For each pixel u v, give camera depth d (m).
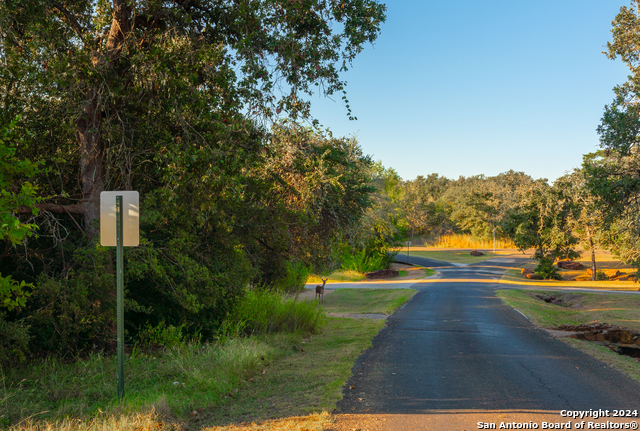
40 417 5.55
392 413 5.69
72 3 10.17
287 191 15.09
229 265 12.87
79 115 9.51
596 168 19.53
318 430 4.92
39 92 9.68
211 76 9.63
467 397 6.51
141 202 10.12
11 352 7.82
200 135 9.40
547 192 43.53
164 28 10.49
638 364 9.24
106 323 9.53
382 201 41.38
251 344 10.03
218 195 10.20
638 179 18.84
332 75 10.51
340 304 25.20
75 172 10.89
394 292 30.08
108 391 6.66
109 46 10.04
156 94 10.09
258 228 14.86
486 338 12.84
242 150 9.38
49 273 9.66
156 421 5.14
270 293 15.23
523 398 6.49
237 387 7.09
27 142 9.82
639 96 18.61
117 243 6.15
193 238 11.40
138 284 11.21
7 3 8.52
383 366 8.72
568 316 21.03
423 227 106.81
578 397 6.58
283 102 10.23
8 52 8.93
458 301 25.58
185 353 9.16
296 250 18.44
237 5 10.11
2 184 6.35
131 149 10.31
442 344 11.63
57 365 8.35
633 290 32.69
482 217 95.81
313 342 11.94
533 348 11.16
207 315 12.48
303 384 7.12
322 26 10.62
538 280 42.66
